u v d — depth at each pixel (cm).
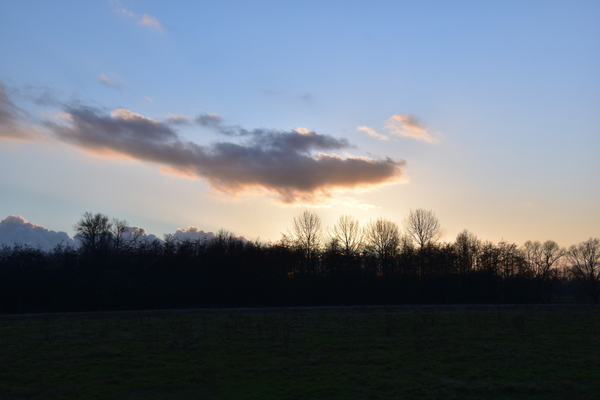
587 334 2533
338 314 4053
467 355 1902
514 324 3017
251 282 6806
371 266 7512
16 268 6131
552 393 1360
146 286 6228
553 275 9106
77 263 6612
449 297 7431
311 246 7544
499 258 7794
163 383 1463
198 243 7212
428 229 8000
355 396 1321
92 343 2238
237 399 1293
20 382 1491
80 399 1305
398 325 2989
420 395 1338
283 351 1989
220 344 2161
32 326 3142
